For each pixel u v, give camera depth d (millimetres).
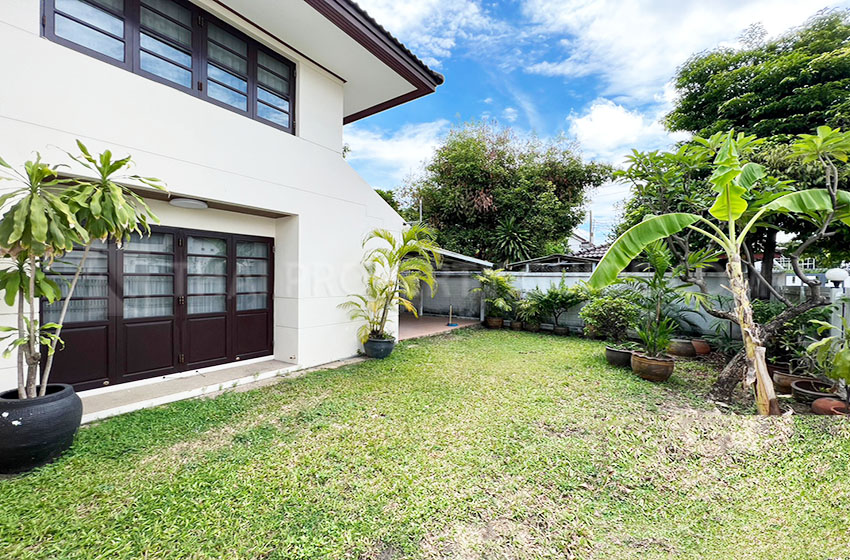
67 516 2275
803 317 5250
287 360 6039
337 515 2336
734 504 2486
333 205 6469
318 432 3578
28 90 3432
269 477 2758
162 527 2199
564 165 15547
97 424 3643
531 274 11398
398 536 2156
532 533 2215
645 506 2498
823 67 6289
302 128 5988
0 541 2057
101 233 3053
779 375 5129
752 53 7402
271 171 5484
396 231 7930
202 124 4695
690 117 8258
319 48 5883
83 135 3742
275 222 6227
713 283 8008
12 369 3447
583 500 2549
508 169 15148
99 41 3996
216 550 2031
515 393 4852
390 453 3154
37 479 2645
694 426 3652
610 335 8094
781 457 2977
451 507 2438
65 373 4125
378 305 6949
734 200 3928
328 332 6395
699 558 2010
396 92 7391
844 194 3867
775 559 1941
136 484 2631
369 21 5547
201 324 5355
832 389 4406
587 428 3732
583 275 10375
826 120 6230
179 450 3170
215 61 5008
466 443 3367
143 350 4762
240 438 3412
